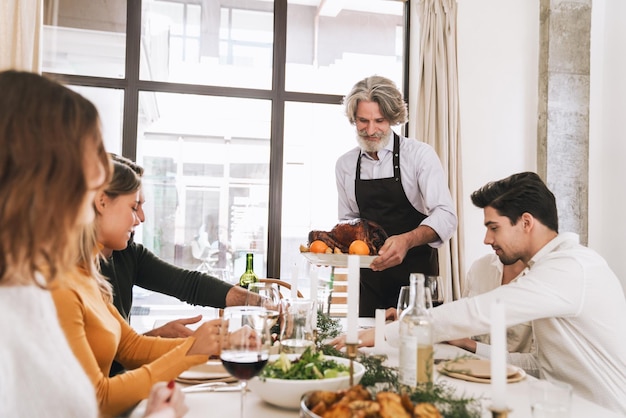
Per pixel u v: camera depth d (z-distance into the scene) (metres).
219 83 3.87
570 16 3.83
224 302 2.11
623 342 1.67
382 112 2.51
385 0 4.07
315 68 3.98
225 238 3.89
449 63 3.64
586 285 1.64
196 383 1.30
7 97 0.70
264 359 0.99
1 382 0.67
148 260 2.20
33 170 0.68
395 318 2.21
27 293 0.72
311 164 3.97
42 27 3.34
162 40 3.81
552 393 0.95
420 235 2.41
